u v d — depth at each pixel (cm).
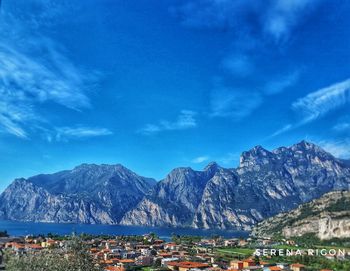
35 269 9006
